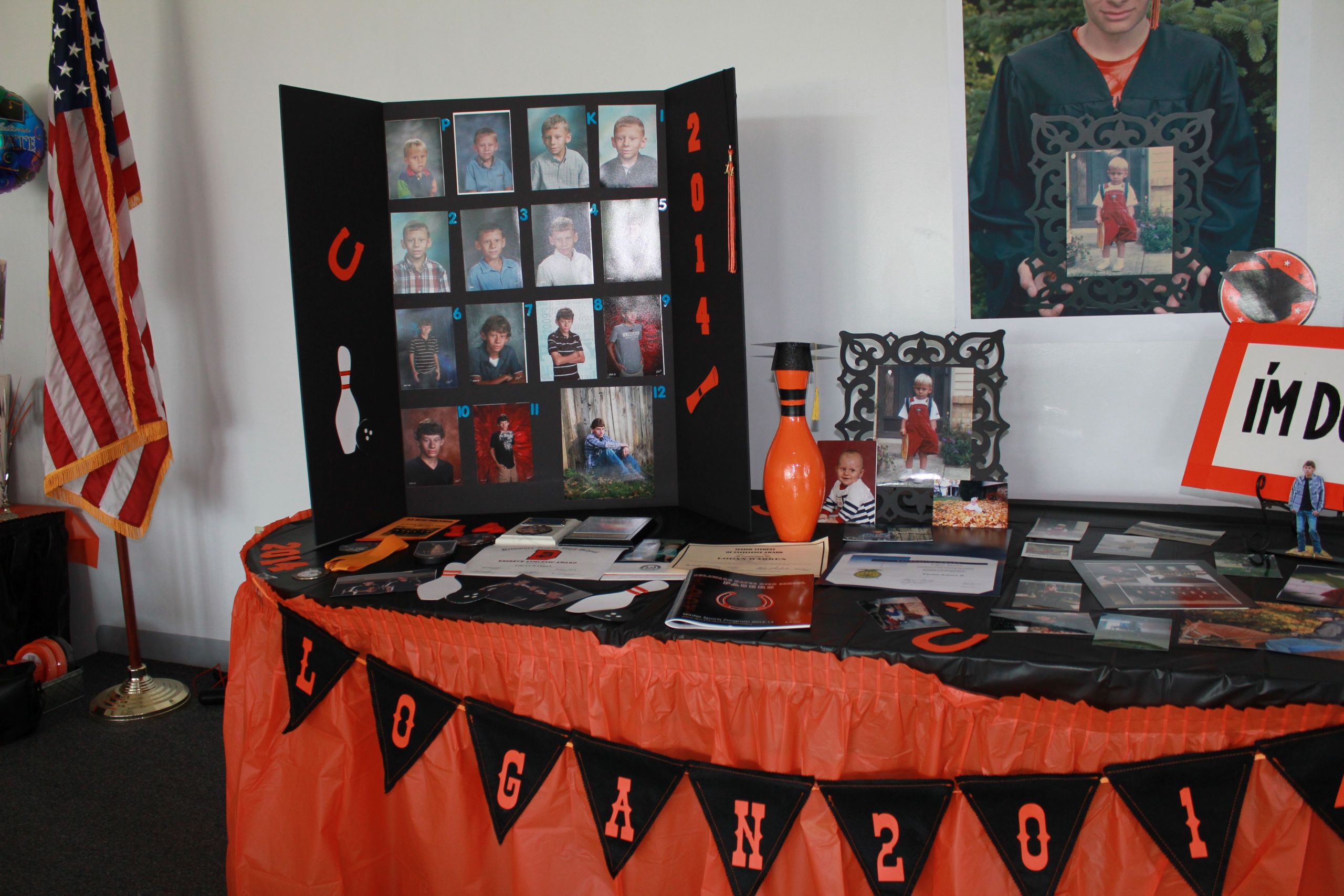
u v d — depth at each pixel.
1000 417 1.68
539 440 1.88
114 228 2.34
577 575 1.44
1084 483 1.91
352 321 1.74
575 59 2.19
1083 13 1.77
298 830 1.43
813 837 1.12
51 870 1.91
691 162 1.72
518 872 1.27
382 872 1.44
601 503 1.90
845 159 1.99
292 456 2.64
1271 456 1.48
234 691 1.55
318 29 2.40
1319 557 1.40
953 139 1.90
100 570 3.03
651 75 2.13
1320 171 1.68
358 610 1.36
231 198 2.56
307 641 1.41
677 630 1.19
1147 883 1.03
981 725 1.08
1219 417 1.55
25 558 2.76
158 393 2.49
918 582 1.34
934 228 1.94
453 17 2.27
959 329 1.95
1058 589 1.29
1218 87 1.72
